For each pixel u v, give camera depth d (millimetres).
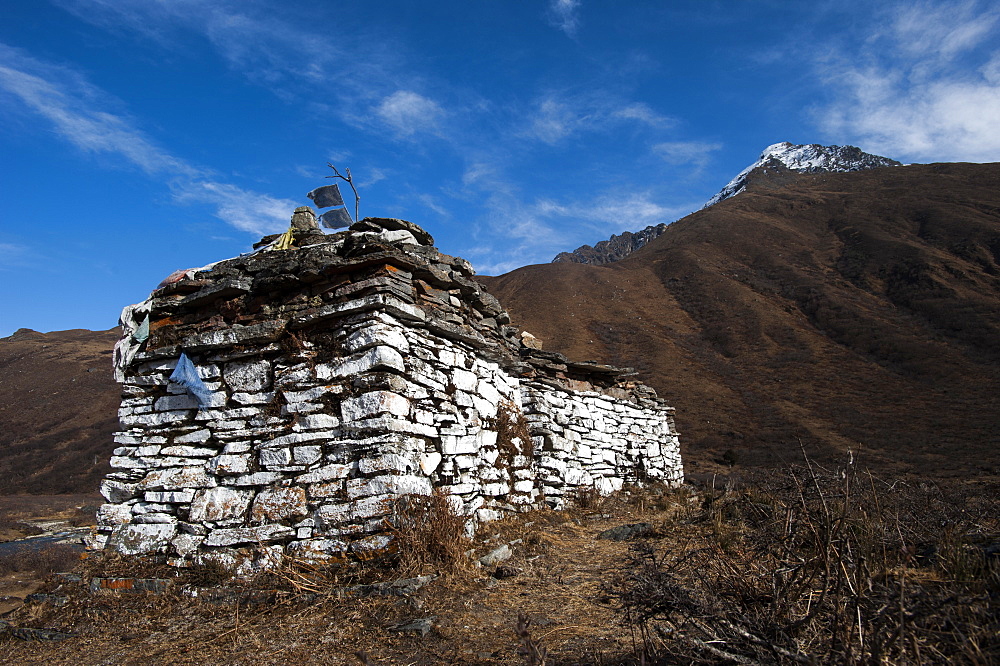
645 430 15250
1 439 45656
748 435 35875
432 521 6078
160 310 7867
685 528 8336
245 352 7070
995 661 2771
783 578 3535
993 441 28141
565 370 12648
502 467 8875
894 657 2836
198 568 6211
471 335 8133
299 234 8734
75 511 24047
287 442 6484
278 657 4531
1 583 10844
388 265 6895
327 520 6020
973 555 4629
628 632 4523
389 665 4262
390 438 6078
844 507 3482
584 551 7566
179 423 7199
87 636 5355
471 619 5000
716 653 3002
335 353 6676
